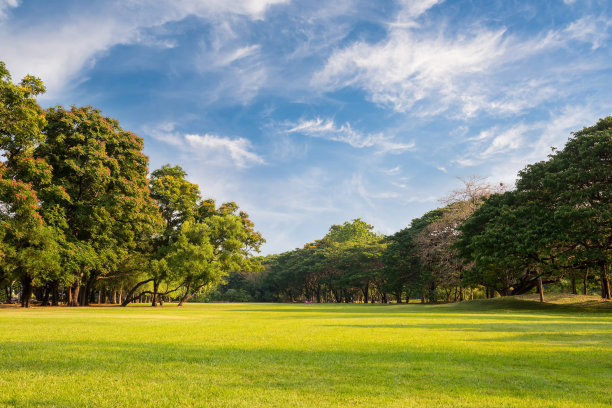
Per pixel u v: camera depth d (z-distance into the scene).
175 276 48.88
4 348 9.16
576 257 30.92
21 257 32.25
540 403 5.03
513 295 43.84
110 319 20.84
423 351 9.11
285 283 101.25
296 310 37.53
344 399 5.17
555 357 8.28
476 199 48.34
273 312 32.59
